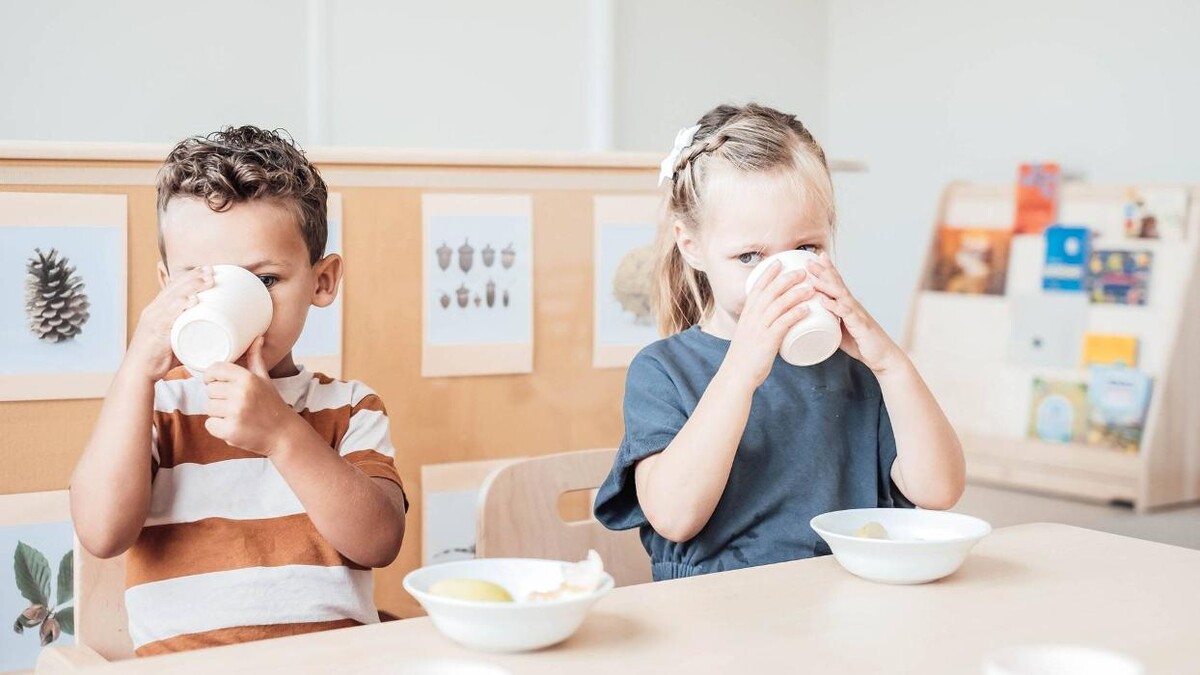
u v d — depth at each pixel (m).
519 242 1.75
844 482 1.24
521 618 0.72
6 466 1.47
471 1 3.65
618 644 0.76
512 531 1.26
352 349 1.65
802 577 0.92
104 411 1.03
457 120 3.66
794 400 1.24
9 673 1.48
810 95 4.51
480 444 1.75
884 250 4.40
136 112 3.19
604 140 3.86
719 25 4.18
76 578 1.10
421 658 0.73
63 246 1.48
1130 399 3.23
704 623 0.80
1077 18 3.75
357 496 1.05
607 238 1.82
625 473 1.18
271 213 1.09
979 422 3.56
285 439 1.00
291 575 1.10
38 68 3.06
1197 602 0.86
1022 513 3.12
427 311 1.70
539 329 1.78
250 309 1.00
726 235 1.19
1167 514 3.12
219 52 3.28
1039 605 0.85
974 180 4.07
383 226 1.66
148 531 1.10
